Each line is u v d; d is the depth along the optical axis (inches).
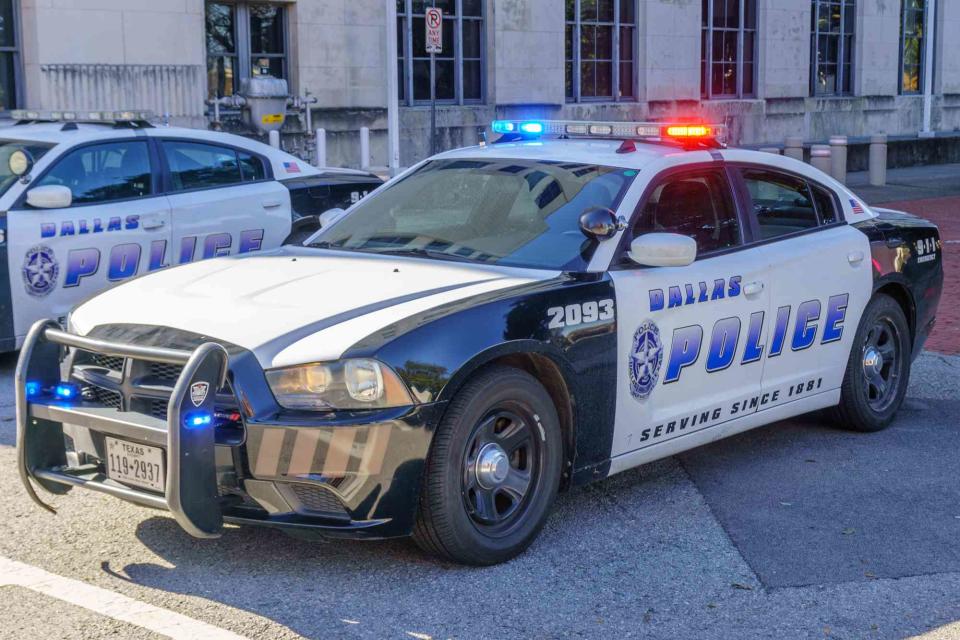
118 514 194.2
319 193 367.2
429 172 226.2
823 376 237.3
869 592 169.0
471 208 210.5
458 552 169.6
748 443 246.2
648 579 172.4
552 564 177.2
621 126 230.8
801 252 227.6
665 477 222.2
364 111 739.4
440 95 786.8
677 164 212.5
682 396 205.0
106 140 318.7
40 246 297.0
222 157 346.9
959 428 259.6
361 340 160.6
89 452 171.0
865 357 250.1
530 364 183.8
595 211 193.0
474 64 801.6
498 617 157.6
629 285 192.9
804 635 154.5
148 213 320.5
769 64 994.7
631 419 195.6
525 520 178.9
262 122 665.0
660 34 900.0
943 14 1160.2
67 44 602.2
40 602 158.9
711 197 216.4
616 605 162.7
